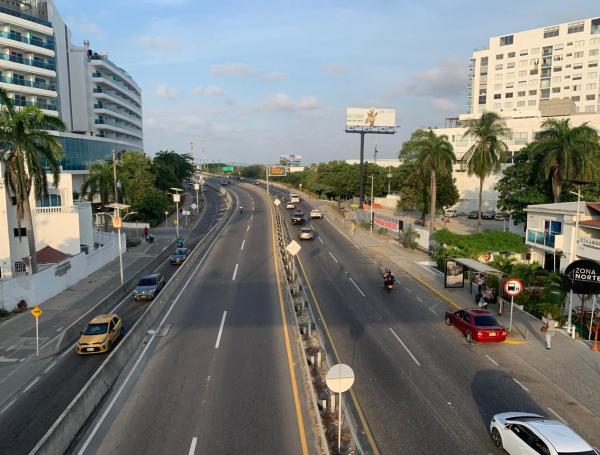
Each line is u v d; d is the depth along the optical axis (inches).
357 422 609.6
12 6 2925.7
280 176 6820.9
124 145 4065.0
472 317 930.7
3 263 1433.3
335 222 2839.6
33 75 2908.5
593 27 4281.5
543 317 1048.2
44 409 685.3
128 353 819.4
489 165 1884.8
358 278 1494.8
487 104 4938.5
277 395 665.6
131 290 1443.2
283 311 1095.6
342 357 836.6
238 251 1892.2
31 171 1320.1
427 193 2812.5
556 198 1720.0
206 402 647.1
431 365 802.8
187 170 4744.1
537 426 508.7
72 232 1675.7
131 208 2876.5
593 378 749.9
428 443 561.6
